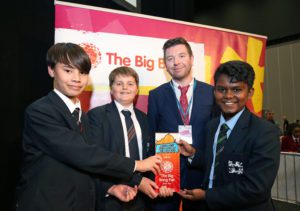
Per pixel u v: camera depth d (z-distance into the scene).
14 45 2.17
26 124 1.37
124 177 1.46
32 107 1.35
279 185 4.13
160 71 2.39
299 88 7.64
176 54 2.07
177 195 1.97
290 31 7.19
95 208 1.55
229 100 1.33
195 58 2.57
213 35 2.66
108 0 2.91
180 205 1.97
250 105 2.87
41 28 2.39
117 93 1.82
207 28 2.63
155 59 2.38
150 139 1.95
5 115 2.12
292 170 3.97
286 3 7.23
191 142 1.99
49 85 2.48
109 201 1.65
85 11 2.17
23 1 2.23
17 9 2.19
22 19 2.23
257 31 7.92
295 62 7.67
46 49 2.44
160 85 2.36
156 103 2.13
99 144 1.65
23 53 2.24
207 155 1.50
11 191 2.15
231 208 1.27
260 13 7.80
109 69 2.23
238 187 1.23
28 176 1.30
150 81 2.36
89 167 1.33
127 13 2.30
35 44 2.35
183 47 2.08
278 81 8.16
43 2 2.41
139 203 1.80
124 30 2.29
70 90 1.41
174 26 2.47
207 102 2.09
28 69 2.29
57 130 1.30
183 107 2.09
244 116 1.34
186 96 2.12
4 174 2.12
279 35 7.44
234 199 1.23
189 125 2.04
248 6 8.08
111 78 1.87
